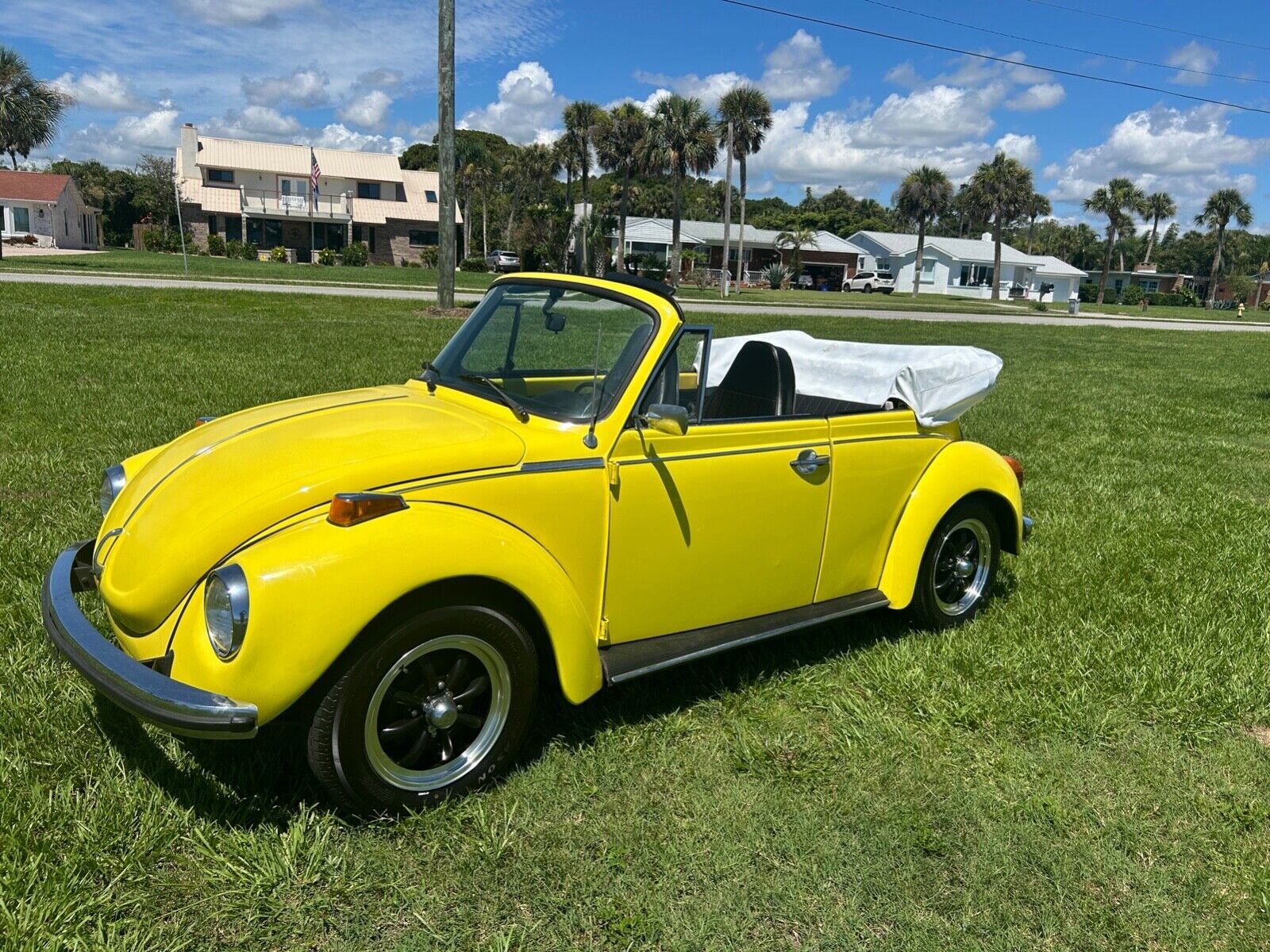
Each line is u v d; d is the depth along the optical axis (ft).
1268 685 13.33
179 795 9.21
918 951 8.06
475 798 9.59
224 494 8.99
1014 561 18.33
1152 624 15.34
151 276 94.73
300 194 205.36
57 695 10.84
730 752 10.93
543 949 7.80
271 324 55.36
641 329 10.65
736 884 8.70
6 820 8.58
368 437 9.70
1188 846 9.75
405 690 9.10
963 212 254.88
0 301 58.18
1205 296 355.15
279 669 7.88
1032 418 37.14
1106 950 8.25
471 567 8.71
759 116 164.55
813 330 78.43
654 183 311.88
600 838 9.18
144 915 7.76
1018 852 9.46
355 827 9.03
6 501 17.56
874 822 9.79
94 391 28.68
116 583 9.05
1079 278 258.98
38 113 132.05
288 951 7.57
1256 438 35.35
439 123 68.74
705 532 11.23
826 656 13.74
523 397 10.85
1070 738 11.81
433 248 209.36
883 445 13.28
